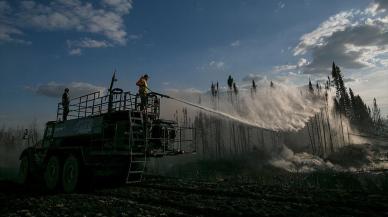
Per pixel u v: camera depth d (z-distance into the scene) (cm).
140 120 1252
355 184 2139
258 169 4969
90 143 1330
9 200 1016
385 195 948
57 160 1410
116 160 1271
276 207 813
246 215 741
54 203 936
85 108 1416
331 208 789
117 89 1295
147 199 995
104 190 1211
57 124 1551
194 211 818
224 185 1267
